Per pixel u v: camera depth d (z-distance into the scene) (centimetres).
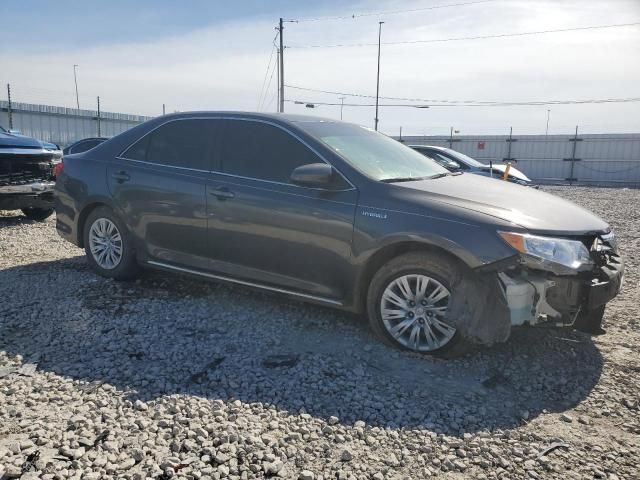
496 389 350
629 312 502
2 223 916
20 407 312
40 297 500
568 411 325
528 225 367
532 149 3072
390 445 287
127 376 354
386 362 383
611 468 271
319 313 473
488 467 271
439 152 1209
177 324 443
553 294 364
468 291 364
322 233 414
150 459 267
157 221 505
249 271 458
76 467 257
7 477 248
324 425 303
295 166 440
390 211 392
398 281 395
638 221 1178
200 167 484
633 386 357
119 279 550
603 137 2881
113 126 3491
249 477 257
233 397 330
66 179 573
